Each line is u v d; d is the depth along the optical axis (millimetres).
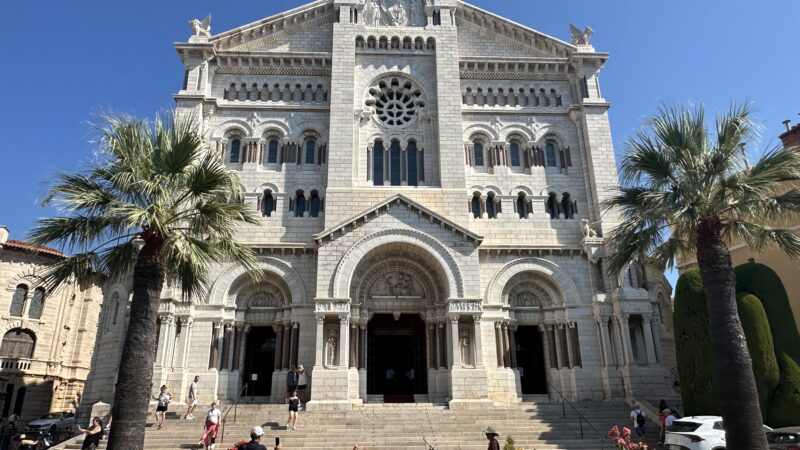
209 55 41688
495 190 40719
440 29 43875
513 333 37438
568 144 42344
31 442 34938
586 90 42969
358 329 36219
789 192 21344
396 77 43062
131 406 17938
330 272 35031
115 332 37625
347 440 27172
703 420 22344
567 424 29922
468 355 34719
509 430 28734
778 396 26312
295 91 42531
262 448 15375
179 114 39312
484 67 43719
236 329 36406
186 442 26906
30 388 54812
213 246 21844
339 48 42375
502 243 39125
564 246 38531
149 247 20016
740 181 21000
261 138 40781
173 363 33750
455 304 34750
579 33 45219
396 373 39188
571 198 40906
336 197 38000
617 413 31859
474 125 42375
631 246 23562
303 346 35312
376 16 44531
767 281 29406
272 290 37438
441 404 33062
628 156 23469
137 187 20266
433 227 36344
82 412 37406
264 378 38406
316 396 32406
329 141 39562
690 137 22281
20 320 54875
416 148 41438
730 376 19062
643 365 35219
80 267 20703
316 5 44531
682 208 21250
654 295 39094
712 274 20516
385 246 36125
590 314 37250
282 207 39000
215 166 21391
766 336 27062
